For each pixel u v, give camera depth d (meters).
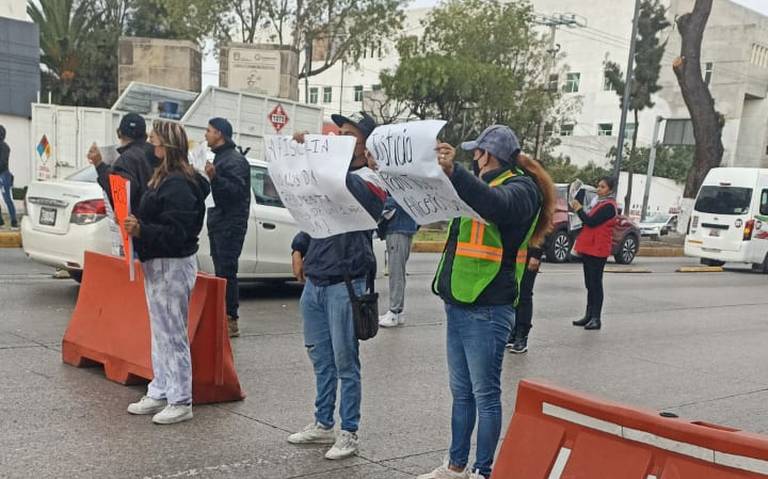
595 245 9.41
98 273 6.05
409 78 30.50
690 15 27.67
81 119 17.11
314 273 4.43
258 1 31.42
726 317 11.62
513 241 3.81
